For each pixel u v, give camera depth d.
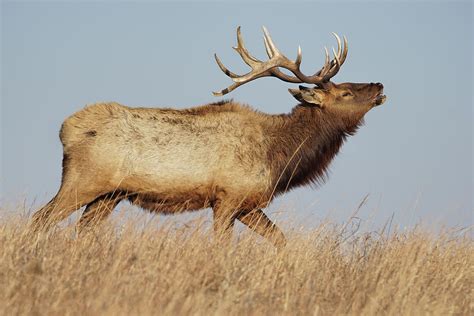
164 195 27.88
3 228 21.75
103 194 27.52
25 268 17.67
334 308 18.50
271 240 25.78
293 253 21.42
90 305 15.85
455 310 18.91
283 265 20.55
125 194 27.81
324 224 23.88
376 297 18.33
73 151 27.28
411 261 20.70
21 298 16.08
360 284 19.64
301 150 29.97
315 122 30.55
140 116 27.73
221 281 18.67
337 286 19.89
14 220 23.42
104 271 18.09
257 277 18.88
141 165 27.36
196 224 22.52
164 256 19.44
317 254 22.20
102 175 27.17
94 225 24.45
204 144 27.97
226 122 28.64
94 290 16.64
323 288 19.48
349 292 19.33
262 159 28.70
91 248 20.34
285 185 29.95
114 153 27.17
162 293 17.12
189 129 28.03
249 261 20.73
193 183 27.86
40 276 17.11
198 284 18.22
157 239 20.91
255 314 16.89
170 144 27.64
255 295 17.91
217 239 22.08
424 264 21.52
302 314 17.56
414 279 19.94
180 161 27.64
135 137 27.41
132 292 16.83
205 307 16.64
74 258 19.06
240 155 28.28
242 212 28.78
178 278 18.00
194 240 21.44
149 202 28.19
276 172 29.16
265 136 29.14
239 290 17.98
